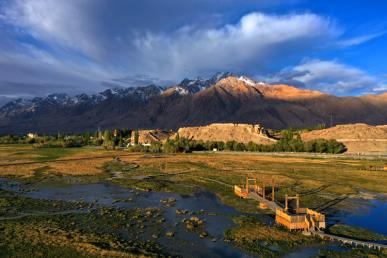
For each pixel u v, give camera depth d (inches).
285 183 3917.3
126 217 2544.3
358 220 2573.8
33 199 3095.5
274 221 2504.9
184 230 2263.8
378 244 1994.3
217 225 2385.6
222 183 3951.8
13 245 1873.8
